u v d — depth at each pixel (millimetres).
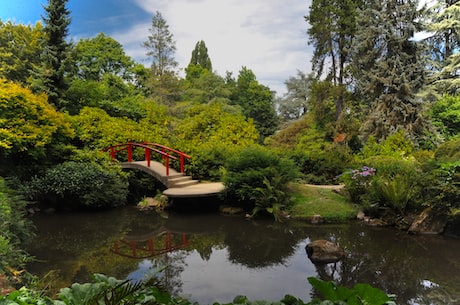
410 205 7719
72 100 14133
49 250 5926
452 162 7582
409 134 14375
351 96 18109
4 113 8555
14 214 5215
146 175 10828
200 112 15047
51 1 13898
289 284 4496
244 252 5922
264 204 8320
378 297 1850
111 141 11367
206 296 4133
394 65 15266
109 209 9281
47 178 8625
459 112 15227
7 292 2654
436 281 4570
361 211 8344
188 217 8492
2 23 19344
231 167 9227
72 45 14930
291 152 12500
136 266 5172
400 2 16141
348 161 11867
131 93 18781
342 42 18609
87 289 1736
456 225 6848
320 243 5641
